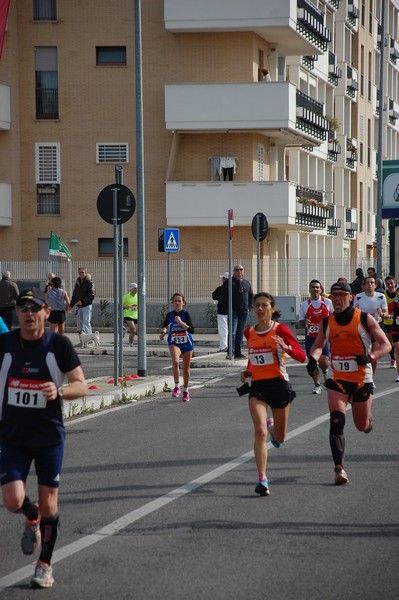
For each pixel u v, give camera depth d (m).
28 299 9.08
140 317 27.22
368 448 16.42
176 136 55.66
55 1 56.62
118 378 26.02
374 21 88.81
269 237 59.09
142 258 27.38
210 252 55.75
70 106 56.72
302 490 13.09
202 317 48.56
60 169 56.94
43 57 56.81
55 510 9.16
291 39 57.38
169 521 11.39
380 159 50.19
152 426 19.20
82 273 40.69
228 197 54.47
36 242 57.12
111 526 11.17
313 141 60.91
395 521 11.36
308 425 18.91
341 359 13.85
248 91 53.97
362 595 8.64
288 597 8.59
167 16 54.44
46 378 9.15
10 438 9.16
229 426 19.06
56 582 9.10
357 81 81.75
